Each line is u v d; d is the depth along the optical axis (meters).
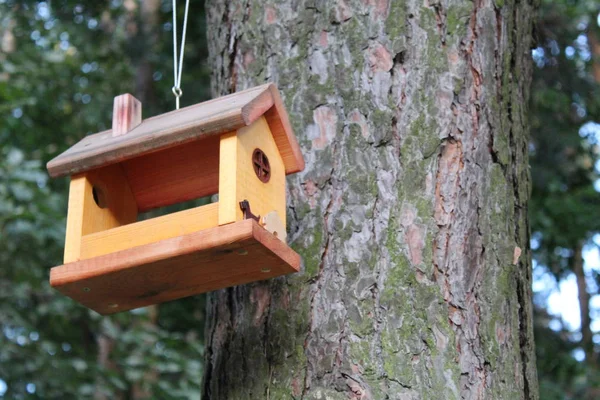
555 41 11.20
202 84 13.19
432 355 4.71
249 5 5.81
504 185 5.23
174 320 14.02
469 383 4.70
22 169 11.91
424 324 4.76
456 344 4.75
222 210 4.41
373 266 4.91
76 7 14.12
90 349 13.88
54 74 15.27
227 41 5.86
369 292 4.86
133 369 12.09
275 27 5.66
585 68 12.73
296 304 4.95
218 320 5.21
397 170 5.10
